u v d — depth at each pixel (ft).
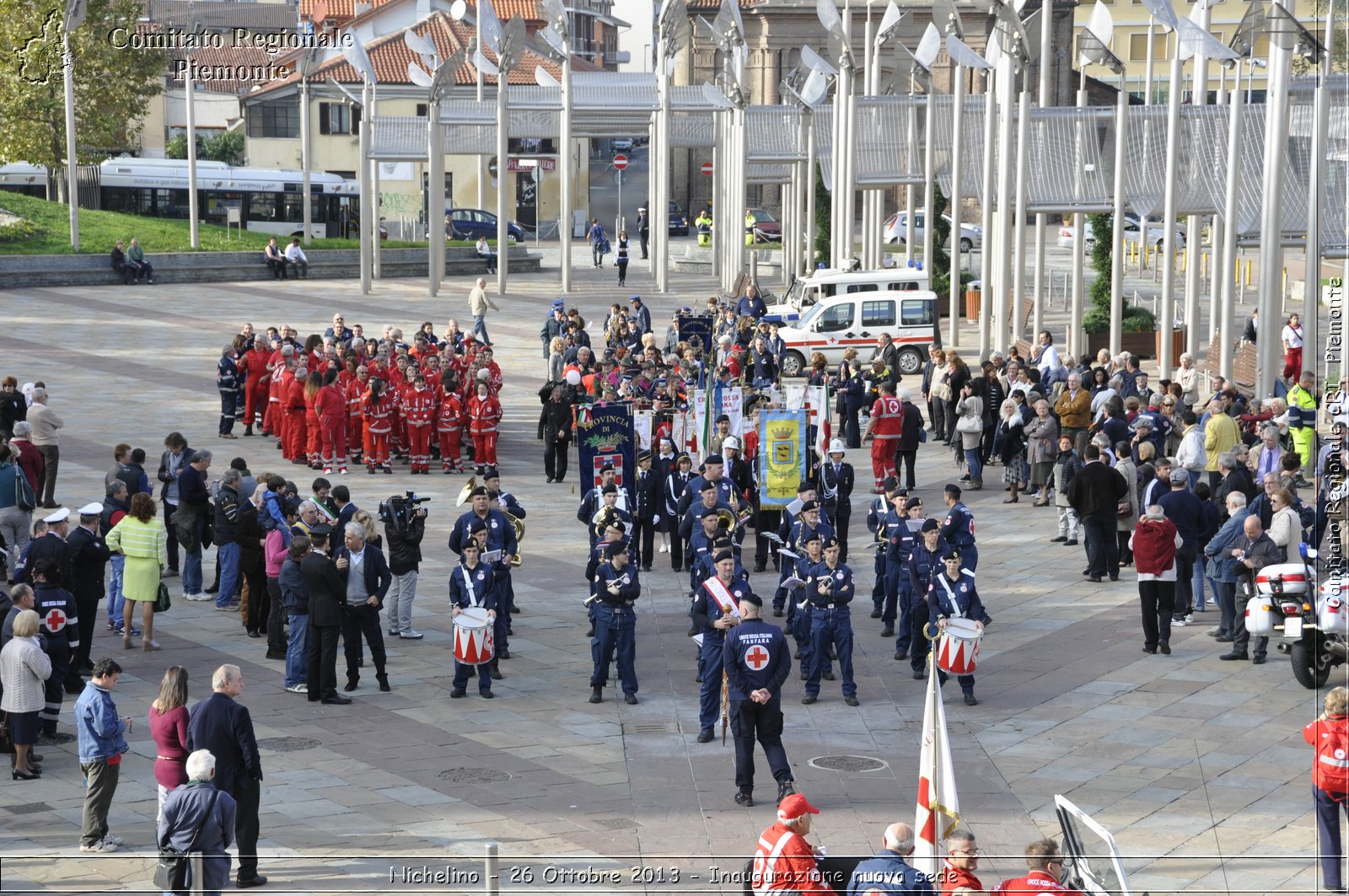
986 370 124.77
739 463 97.81
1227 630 79.30
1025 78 160.56
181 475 85.81
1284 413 108.17
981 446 120.67
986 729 67.31
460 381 124.06
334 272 253.03
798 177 247.29
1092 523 91.56
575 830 55.01
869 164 206.59
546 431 120.98
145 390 150.20
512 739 65.46
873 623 85.71
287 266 246.27
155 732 50.19
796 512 85.20
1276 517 76.54
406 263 258.57
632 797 58.90
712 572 78.48
